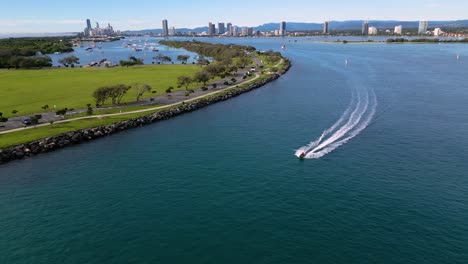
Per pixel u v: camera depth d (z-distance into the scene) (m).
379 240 42.81
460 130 86.88
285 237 43.56
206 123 98.19
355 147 75.69
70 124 90.75
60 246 42.62
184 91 142.62
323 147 75.94
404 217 47.81
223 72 198.62
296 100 127.06
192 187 57.53
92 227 46.53
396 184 57.78
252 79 176.88
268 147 76.50
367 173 62.16
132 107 111.94
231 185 57.97
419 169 63.78
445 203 51.53
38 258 40.50
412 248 41.34
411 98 126.12
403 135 83.56
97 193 56.09
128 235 44.62
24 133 82.31
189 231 45.22
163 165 67.38
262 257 40.06
